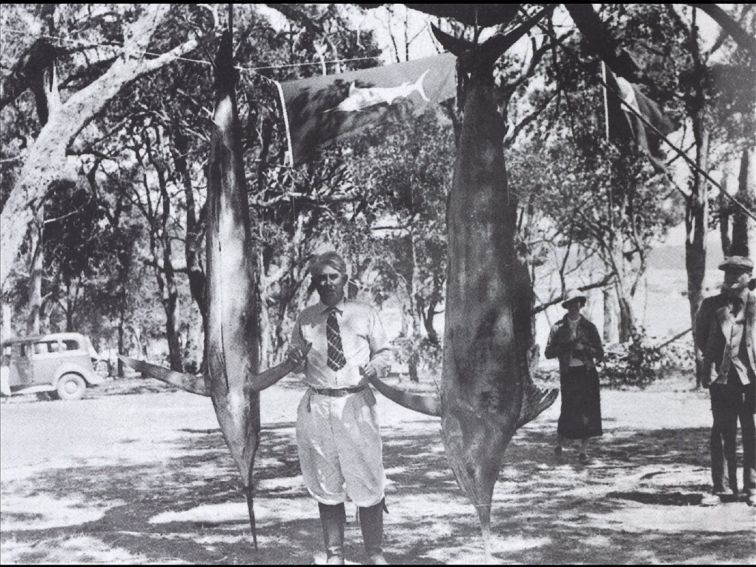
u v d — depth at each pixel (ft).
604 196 29.96
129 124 36.47
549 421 27.96
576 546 13.12
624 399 28.60
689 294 26.23
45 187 27.45
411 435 26.00
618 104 19.15
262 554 13.42
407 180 34.40
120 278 46.11
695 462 19.83
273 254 44.27
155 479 20.18
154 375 12.60
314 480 12.52
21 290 41.83
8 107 31.68
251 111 36.29
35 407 33.88
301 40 32.60
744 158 24.09
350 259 37.19
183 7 28.25
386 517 15.76
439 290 35.65
